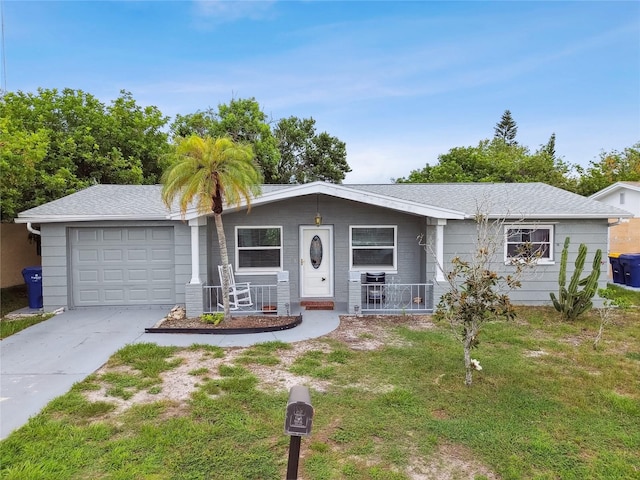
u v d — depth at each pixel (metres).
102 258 10.73
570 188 27.81
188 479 3.69
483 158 29.59
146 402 5.25
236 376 6.18
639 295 12.69
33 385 5.78
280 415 4.91
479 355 7.15
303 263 11.64
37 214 10.27
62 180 13.83
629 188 19.84
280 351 7.43
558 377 6.18
